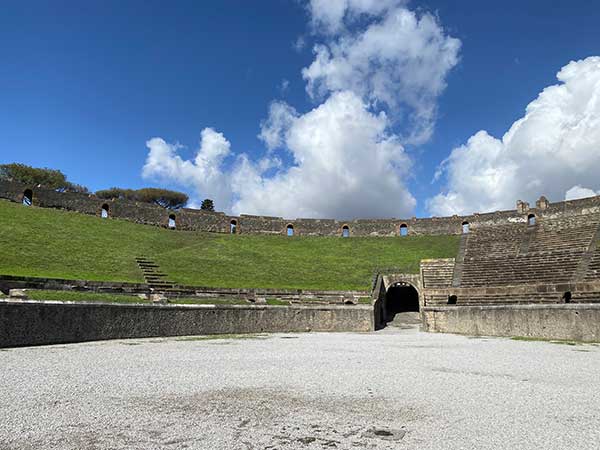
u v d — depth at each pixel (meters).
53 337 23.48
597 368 17.03
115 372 15.02
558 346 25.20
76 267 41.41
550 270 43.06
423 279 50.78
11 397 11.05
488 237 61.31
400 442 8.23
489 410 10.55
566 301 35.12
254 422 9.45
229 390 12.56
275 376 14.83
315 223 84.44
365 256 66.81
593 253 44.00
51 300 26.17
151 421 9.36
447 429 9.04
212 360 18.52
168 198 120.56
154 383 13.29
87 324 25.31
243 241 73.69
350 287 49.06
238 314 34.06
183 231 75.31
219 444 8.00
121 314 27.30
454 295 42.66
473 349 23.73
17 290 25.75
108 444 7.87
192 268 49.88
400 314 51.78
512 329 32.62
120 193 117.62
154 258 51.22
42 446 7.70
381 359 19.44
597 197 63.09
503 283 43.59
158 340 26.91
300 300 42.38
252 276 50.81
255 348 23.41
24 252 42.03
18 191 65.06
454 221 79.50
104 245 52.88
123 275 41.72
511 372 16.06
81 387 12.45
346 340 29.23
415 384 13.66
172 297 36.12
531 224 62.47
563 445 8.05
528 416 10.02
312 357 19.92
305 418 9.80
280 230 83.75
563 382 14.11
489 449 7.86
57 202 68.12
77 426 8.90
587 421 9.62
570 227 56.28
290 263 59.34
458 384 13.69
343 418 9.84
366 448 7.90
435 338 31.16
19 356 18.30
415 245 73.69
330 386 13.28
